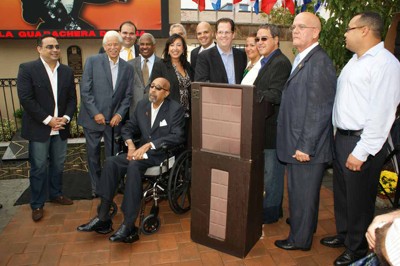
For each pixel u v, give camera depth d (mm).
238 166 2572
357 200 2520
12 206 3639
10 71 6914
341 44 4031
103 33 6719
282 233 3166
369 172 2467
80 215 3467
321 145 2584
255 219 2855
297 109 2570
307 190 2689
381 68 2219
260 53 2990
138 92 3896
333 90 2498
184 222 3375
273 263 2719
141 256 2803
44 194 3428
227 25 3402
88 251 2865
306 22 2479
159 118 3277
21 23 6480
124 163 3092
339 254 2838
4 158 4895
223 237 2822
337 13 3908
